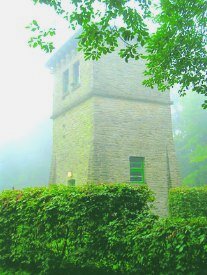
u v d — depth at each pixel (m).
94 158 16.83
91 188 6.84
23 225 7.55
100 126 17.41
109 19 7.95
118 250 5.79
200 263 4.55
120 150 17.62
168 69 9.80
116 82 18.39
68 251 6.86
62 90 21.59
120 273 5.96
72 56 20.50
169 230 4.92
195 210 13.02
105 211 6.46
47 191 7.43
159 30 9.14
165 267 4.93
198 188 13.53
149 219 5.64
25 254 7.41
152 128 18.84
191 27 9.12
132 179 18.00
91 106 17.67
